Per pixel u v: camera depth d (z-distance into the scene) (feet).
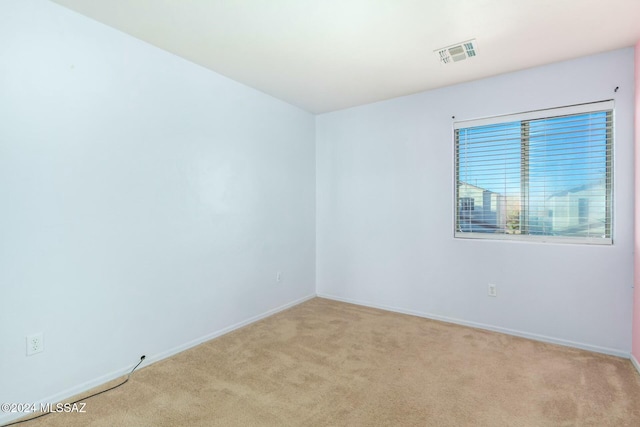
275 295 11.93
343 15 6.70
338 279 13.46
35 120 6.16
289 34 7.47
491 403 6.38
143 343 7.95
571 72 8.83
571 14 6.64
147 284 8.03
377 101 12.18
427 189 11.23
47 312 6.38
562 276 9.05
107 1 6.30
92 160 6.98
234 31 7.36
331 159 13.51
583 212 8.96
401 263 11.83
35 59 6.15
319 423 5.82
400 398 6.56
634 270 8.11
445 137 10.84
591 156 8.80
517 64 9.08
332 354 8.53
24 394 6.10
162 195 8.32
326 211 13.69
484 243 10.21
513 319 9.78
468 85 10.37
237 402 6.45
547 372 7.55
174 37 7.66
